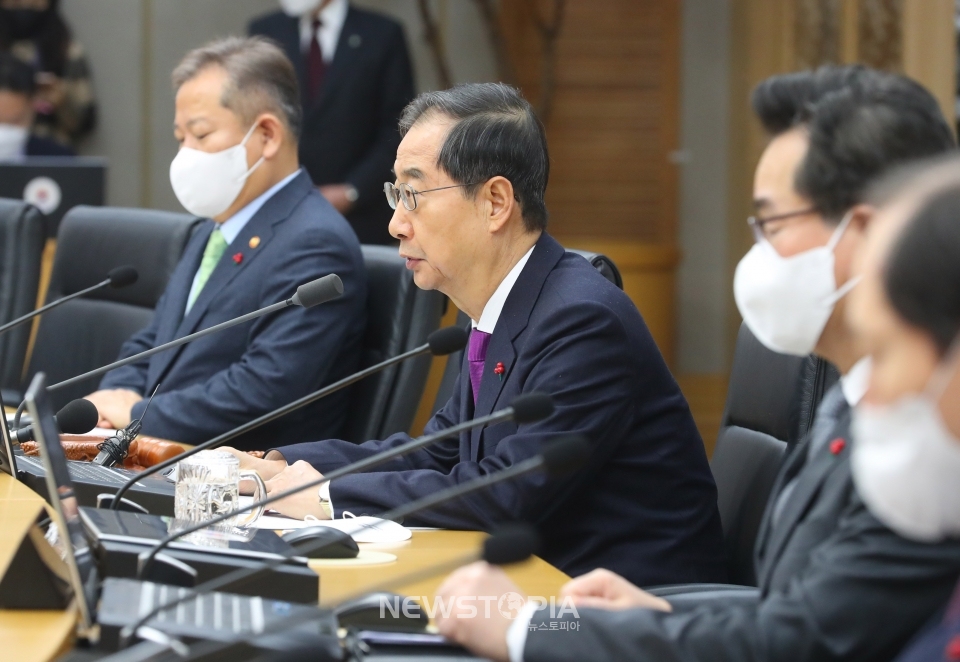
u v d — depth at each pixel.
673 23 23.73
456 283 7.77
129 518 5.81
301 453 8.15
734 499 7.80
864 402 3.73
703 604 5.95
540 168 7.77
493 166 7.59
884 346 3.55
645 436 7.46
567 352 7.29
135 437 8.31
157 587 4.93
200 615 4.64
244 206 11.21
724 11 23.94
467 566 5.09
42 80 22.56
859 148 4.77
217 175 10.94
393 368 10.51
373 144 18.73
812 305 4.95
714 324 24.33
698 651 4.61
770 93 5.04
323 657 4.23
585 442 4.83
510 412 5.59
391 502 7.18
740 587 6.70
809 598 4.43
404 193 7.71
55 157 18.83
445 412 8.46
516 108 7.79
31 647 4.52
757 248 5.09
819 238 4.90
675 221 24.03
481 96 7.76
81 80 23.08
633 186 23.95
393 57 18.78
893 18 18.67
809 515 4.95
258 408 10.34
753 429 7.92
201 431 10.35
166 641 4.39
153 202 24.20
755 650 4.48
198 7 24.16
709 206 24.23
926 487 3.60
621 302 7.57
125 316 12.66
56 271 13.23
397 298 10.66
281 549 5.63
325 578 5.86
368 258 11.09
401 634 5.08
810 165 4.86
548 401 5.62
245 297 10.83
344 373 10.70
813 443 5.39
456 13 24.05
